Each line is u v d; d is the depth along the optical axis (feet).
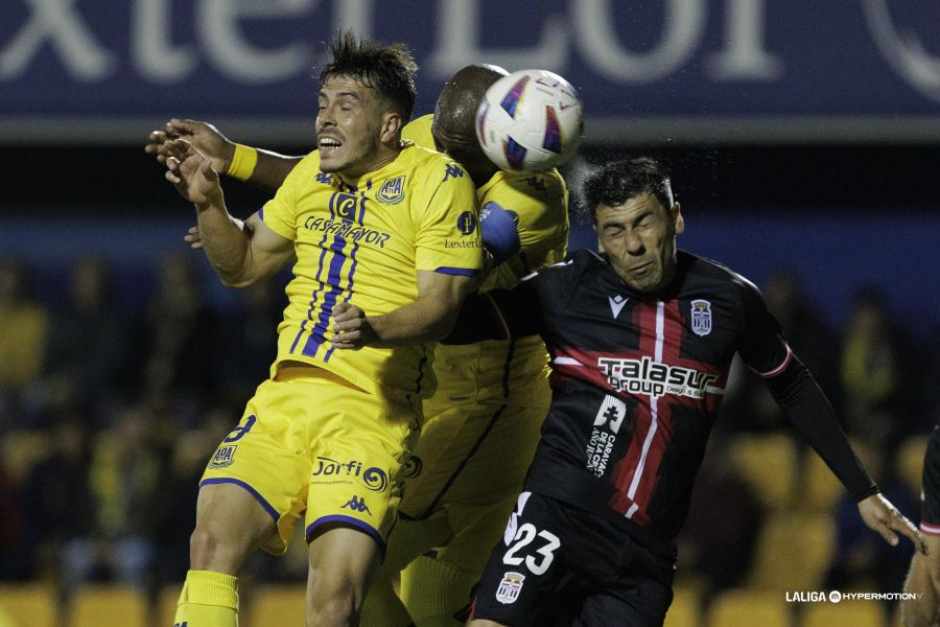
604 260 62.54
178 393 146.51
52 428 144.66
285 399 58.54
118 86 139.95
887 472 122.52
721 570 122.42
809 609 120.37
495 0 131.44
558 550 60.95
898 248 164.96
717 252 167.22
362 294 58.34
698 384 61.31
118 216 177.37
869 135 129.59
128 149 161.38
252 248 61.05
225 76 137.90
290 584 127.95
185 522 130.00
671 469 61.31
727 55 129.29
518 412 68.18
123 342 150.92
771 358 62.90
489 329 62.44
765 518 133.49
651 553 61.36
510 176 62.95
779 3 129.70
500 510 70.38
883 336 142.10
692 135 85.30
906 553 119.24
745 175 151.53
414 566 71.31
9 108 141.28
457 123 62.54
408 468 59.41
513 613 60.44
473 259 57.82
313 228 59.57
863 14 130.00
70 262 178.81
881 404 139.03
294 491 58.13
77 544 136.26
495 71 63.72
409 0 132.98
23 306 160.04
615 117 128.77
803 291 159.53
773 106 129.39
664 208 59.98
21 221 178.19
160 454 137.69
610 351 61.46
